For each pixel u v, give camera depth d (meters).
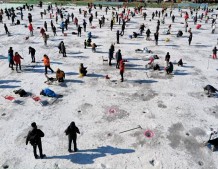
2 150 12.40
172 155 12.29
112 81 19.91
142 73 21.53
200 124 14.68
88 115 15.40
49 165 11.51
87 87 18.86
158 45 29.86
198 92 18.47
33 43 29.70
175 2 70.56
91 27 38.44
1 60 23.83
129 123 14.68
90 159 11.92
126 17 44.06
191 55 26.50
